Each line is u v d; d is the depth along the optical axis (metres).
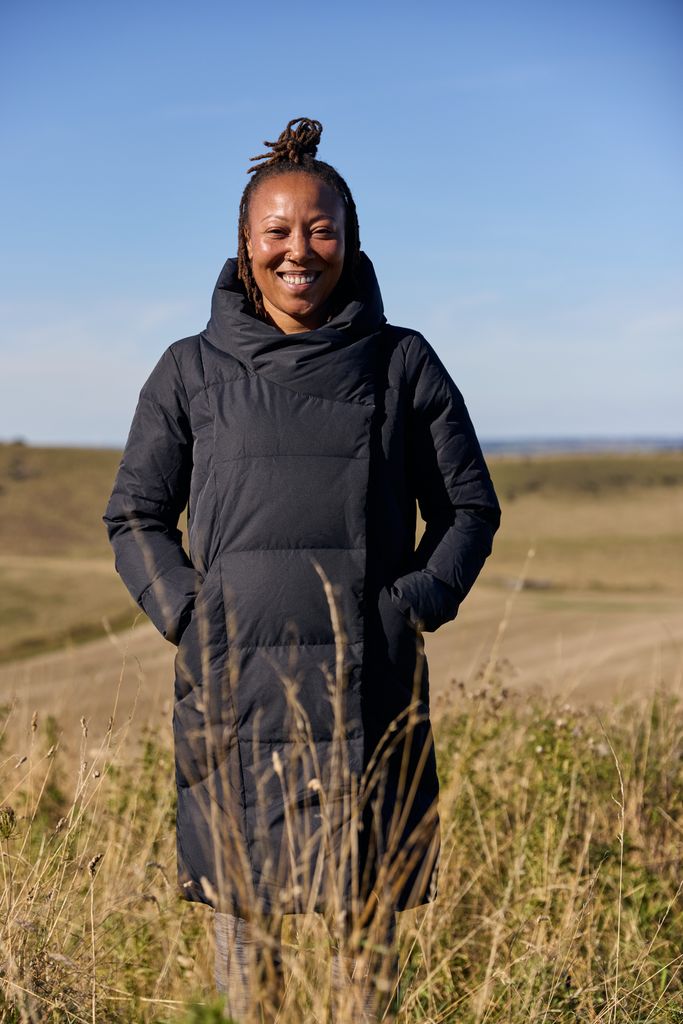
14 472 79.00
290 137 2.71
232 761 2.49
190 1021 2.17
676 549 62.12
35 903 2.78
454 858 3.64
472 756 4.16
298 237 2.61
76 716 5.16
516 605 24.89
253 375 2.56
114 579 28.89
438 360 2.74
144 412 2.77
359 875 2.42
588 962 3.02
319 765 2.44
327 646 2.46
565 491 91.19
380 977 2.35
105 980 2.77
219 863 2.41
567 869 3.46
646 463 104.31
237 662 2.47
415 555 2.69
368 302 2.62
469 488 2.72
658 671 6.25
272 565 2.46
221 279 2.72
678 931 3.45
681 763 4.46
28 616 22.42
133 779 4.09
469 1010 2.79
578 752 4.15
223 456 2.53
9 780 3.95
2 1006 2.46
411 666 2.56
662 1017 2.85
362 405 2.55
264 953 2.41
